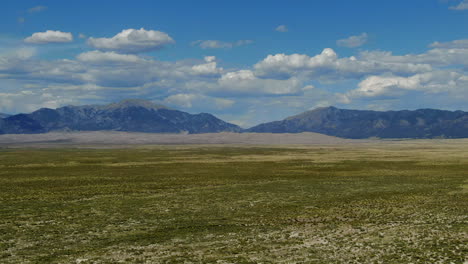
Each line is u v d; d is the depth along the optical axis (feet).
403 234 133.39
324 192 248.73
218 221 168.86
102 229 154.71
